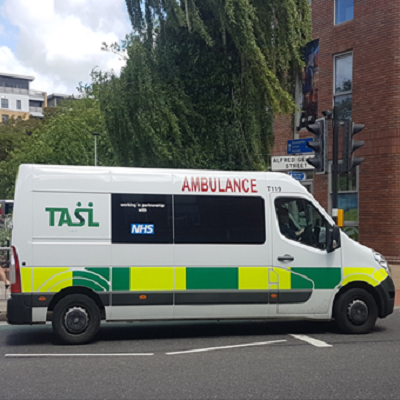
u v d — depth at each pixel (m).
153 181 8.08
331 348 7.46
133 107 12.48
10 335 8.58
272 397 5.27
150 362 6.70
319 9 18.34
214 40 12.98
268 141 13.34
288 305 8.30
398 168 16.09
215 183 8.27
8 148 55.53
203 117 13.05
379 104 16.55
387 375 6.04
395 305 11.16
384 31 16.38
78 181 7.86
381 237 16.45
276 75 13.77
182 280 8.02
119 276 7.87
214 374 6.10
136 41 12.62
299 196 8.49
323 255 8.45
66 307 7.75
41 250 7.67
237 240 8.21
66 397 5.32
